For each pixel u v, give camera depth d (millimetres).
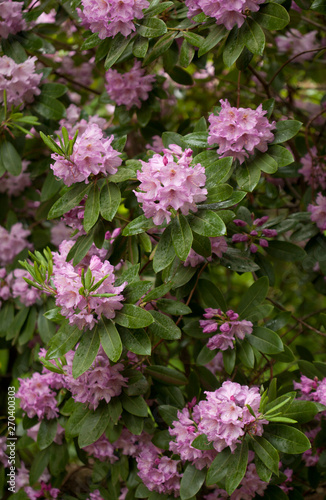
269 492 1698
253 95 2375
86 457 1912
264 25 1620
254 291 1721
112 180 1590
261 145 1640
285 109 2303
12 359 2336
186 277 1717
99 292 1548
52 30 2168
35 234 2191
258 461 1578
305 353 2004
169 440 1717
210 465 1627
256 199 2219
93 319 1550
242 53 1705
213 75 2434
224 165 1559
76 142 1594
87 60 2383
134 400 1676
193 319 1860
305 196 2098
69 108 2049
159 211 1521
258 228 1853
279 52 2297
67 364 1705
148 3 1654
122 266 1783
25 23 1941
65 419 1879
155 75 2031
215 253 1705
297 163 2109
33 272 1616
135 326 1537
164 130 2115
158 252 1562
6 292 2049
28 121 1825
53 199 2102
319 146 2312
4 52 1926
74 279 1531
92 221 1586
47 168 2064
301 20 2197
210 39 1650
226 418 1535
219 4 1605
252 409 1543
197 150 1745
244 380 1844
